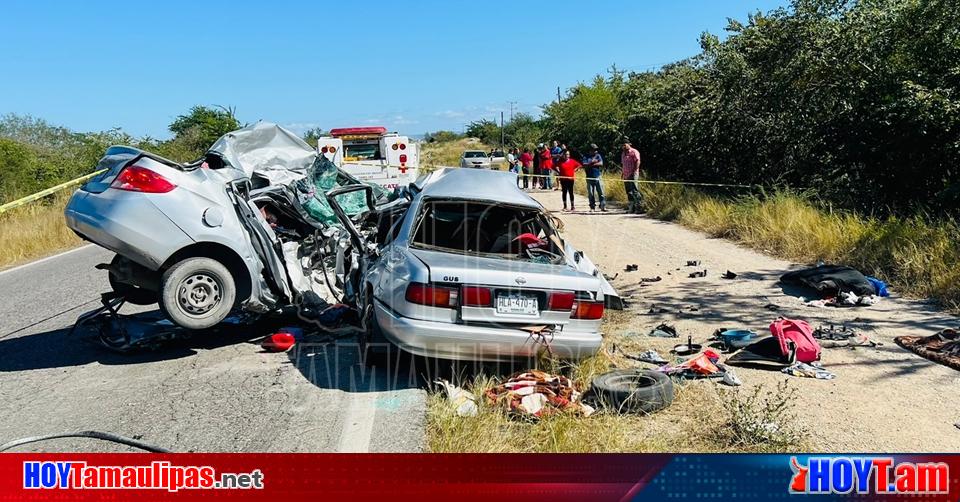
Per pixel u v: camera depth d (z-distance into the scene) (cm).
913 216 1078
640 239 1169
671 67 2147
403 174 1691
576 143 3070
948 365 509
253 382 497
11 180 2077
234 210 553
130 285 623
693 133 1727
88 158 2462
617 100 2772
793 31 1373
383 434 405
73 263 1120
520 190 589
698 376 497
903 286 743
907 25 1175
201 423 427
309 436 405
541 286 473
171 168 539
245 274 564
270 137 777
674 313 684
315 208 622
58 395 481
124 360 557
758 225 1108
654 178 1952
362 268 571
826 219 1026
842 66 1280
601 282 543
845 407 443
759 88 1502
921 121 1088
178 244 522
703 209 1331
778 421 412
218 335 616
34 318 711
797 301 717
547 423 404
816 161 1415
